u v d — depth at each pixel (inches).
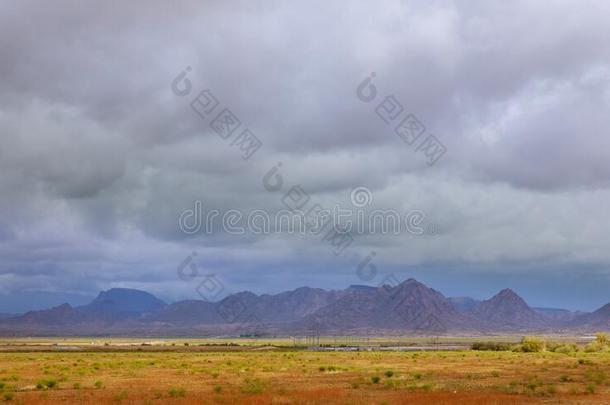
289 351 5703.7
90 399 1630.2
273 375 2466.8
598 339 5064.0
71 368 2918.3
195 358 4057.6
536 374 2459.4
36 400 1617.9
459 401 1519.4
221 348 7007.9
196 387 1979.6
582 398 1610.5
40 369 2874.0
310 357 4099.4
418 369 2773.1
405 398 1572.3
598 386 1946.4
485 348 5910.4
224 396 1656.0
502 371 2637.8
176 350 6259.8
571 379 2192.4
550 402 1521.9
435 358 3796.8
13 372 2679.6
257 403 1486.2
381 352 5068.9
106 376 2447.1
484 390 1817.2
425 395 1654.8
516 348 4985.2
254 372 2640.3
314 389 1840.6
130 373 2586.1
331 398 1578.5
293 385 2026.3
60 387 2004.2
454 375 2415.1
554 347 4987.7
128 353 5221.5
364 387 1930.4
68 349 6692.9
